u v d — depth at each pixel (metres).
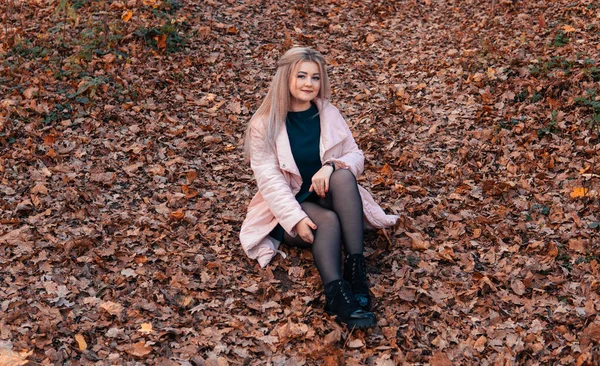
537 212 4.23
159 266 3.72
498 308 3.38
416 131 5.55
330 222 3.42
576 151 4.91
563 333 3.15
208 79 6.39
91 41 6.40
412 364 3.00
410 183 4.72
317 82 3.68
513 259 3.80
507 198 4.44
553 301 3.41
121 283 3.53
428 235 4.09
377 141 5.36
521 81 5.95
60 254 3.69
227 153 5.23
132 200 4.39
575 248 3.81
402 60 7.20
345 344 3.13
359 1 8.96
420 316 3.36
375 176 4.84
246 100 6.14
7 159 4.59
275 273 3.75
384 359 3.02
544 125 5.28
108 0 7.54
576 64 6.01
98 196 4.34
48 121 5.14
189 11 7.67
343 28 8.11
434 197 4.55
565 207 4.24
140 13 7.27
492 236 4.00
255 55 7.04
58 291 3.37
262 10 8.23
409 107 5.92
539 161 4.86
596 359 2.88
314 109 3.81
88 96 5.56
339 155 3.80
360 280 3.34
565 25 7.00
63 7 6.15
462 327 3.28
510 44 6.89
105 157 4.86
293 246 3.94
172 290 3.52
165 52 6.64
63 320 3.18
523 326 3.24
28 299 3.29
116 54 6.31
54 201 4.20
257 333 3.22
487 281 3.54
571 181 4.52
